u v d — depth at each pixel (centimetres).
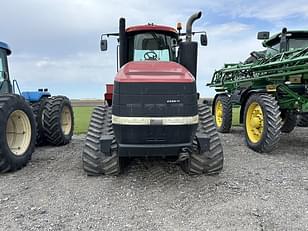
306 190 375
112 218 304
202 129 437
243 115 685
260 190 376
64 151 634
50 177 439
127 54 496
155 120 361
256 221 293
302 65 522
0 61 567
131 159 514
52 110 679
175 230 279
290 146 666
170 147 372
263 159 539
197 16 441
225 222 292
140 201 347
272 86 614
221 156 435
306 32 663
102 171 435
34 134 521
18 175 452
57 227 286
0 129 444
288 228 278
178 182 409
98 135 440
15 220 300
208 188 385
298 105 595
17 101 481
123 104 363
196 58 451
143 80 362
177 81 365
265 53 766
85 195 365
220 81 905
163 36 497
